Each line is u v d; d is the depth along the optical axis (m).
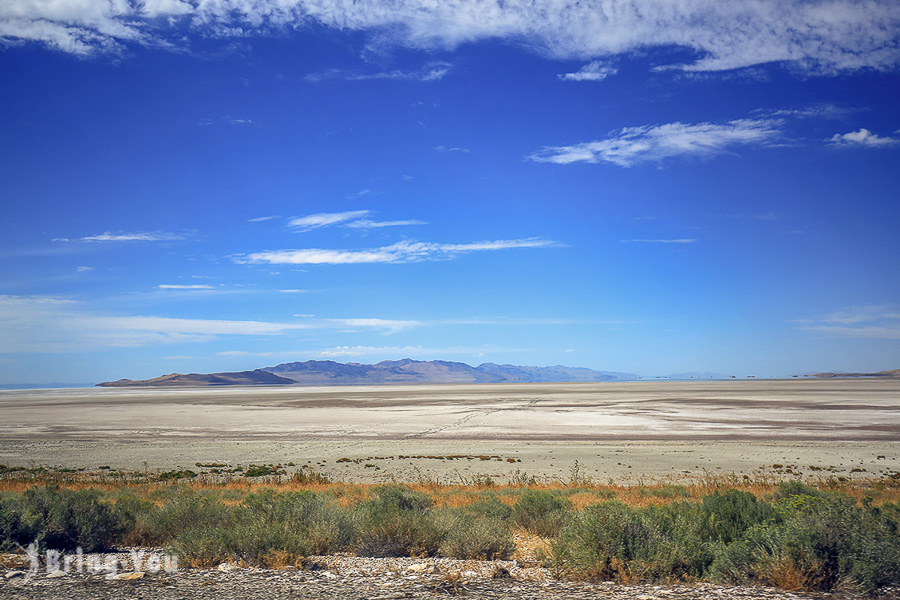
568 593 6.89
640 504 17.81
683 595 6.72
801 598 6.61
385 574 8.06
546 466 32.19
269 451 40.62
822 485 23.20
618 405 89.88
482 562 9.09
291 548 9.09
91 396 177.12
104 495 20.52
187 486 23.98
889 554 7.05
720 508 10.71
